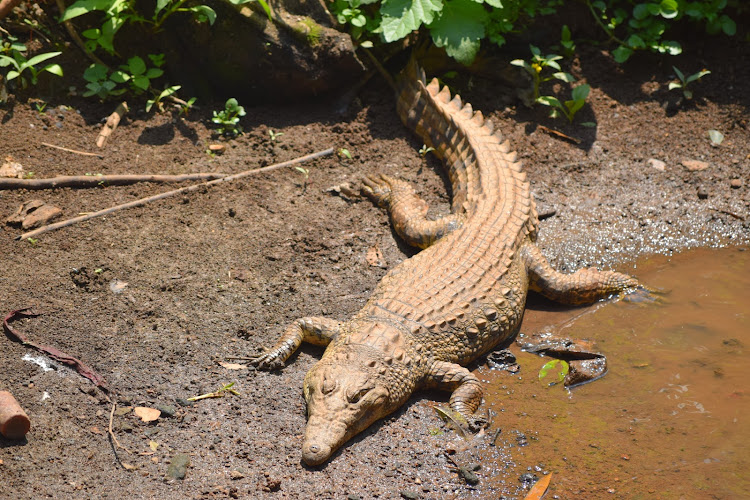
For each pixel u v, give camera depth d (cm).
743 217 983
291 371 701
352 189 973
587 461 622
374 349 670
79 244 813
